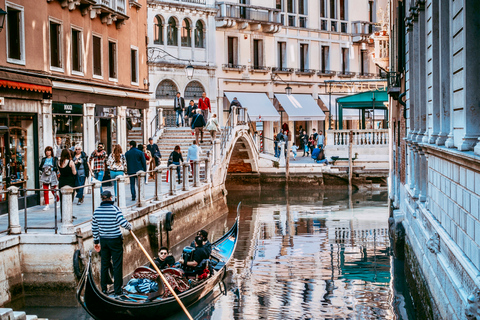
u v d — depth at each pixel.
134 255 15.49
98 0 21.38
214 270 14.41
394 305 12.44
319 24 48.38
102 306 10.48
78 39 20.64
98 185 14.48
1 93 15.65
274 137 44.69
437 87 11.39
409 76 16.33
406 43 17.80
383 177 34.97
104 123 22.88
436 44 11.38
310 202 29.69
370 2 52.81
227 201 30.50
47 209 16.17
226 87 41.53
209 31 40.28
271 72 44.44
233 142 29.69
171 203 18.86
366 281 14.36
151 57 36.62
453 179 9.01
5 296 12.06
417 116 15.22
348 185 34.84
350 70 51.00
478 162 6.93
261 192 34.50
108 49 23.03
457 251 8.38
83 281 10.05
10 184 16.22
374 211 26.16
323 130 48.38
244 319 11.87
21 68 16.77
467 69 7.96
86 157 17.19
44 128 17.88
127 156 17.98
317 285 14.08
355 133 35.62
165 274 12.20
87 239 13.32
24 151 17.06
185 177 21.08
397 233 17.11
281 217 24.75
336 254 17.38
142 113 27.00
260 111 42.28
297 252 17.72
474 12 7.86
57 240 12.64
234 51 42.53
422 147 12.88
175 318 12.17
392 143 23.16
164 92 37.66
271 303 12.77
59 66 19.33
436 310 9.84
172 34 38.16
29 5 17.22
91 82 21.16
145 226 16.59
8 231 12.77
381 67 26.78
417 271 12.56
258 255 17.39
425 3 13.21
